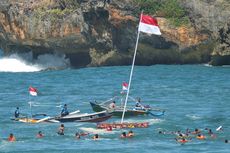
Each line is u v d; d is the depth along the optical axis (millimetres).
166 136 194500
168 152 174000
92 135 196875
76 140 190125
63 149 178500
